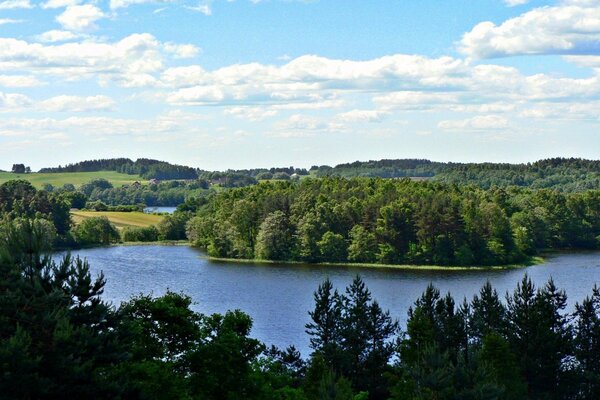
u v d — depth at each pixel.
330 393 46.97
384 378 67.25
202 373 41.62
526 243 194.25
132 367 37.56
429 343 56.62
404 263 188.00
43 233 39.94
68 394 31.28
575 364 70.94
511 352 65.19
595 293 73.31
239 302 120.06
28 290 35.22
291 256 194.75
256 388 42.81
